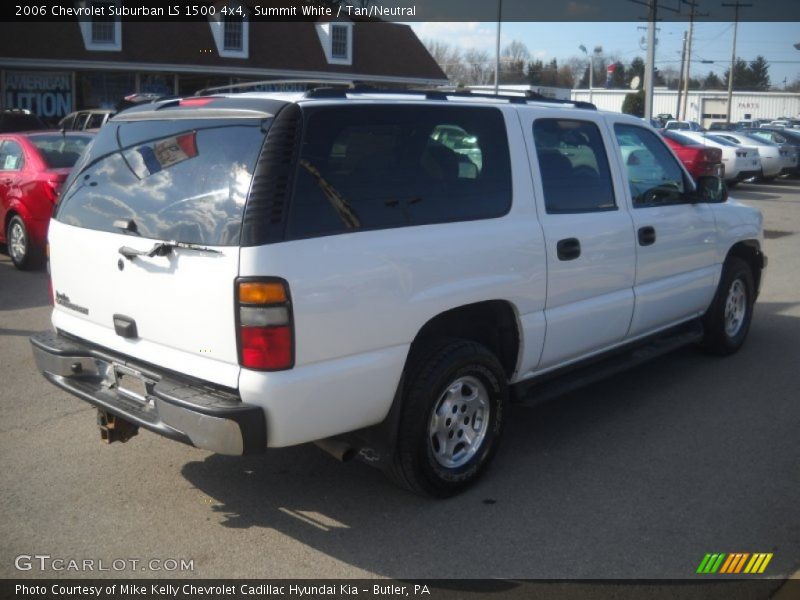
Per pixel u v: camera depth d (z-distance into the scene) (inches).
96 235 158.2
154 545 150.3
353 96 154.6
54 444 193.2
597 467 184.1
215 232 137.5
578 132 198.5
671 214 223.0
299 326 136.3
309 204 140.2
